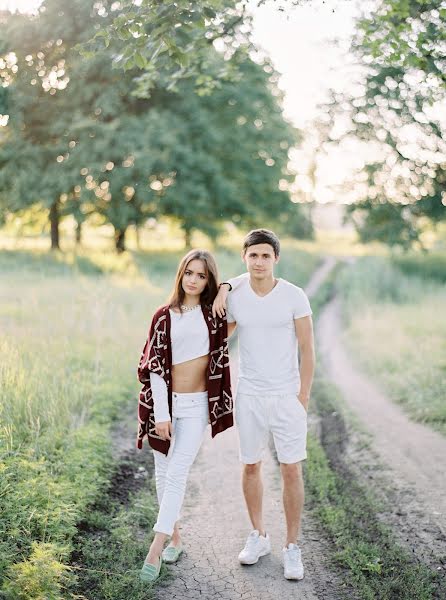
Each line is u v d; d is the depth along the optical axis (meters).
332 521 4.39
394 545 4.05
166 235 35.28
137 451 5.79
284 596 3.49
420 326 13.33
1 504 3.79
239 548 4.08
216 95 24.09
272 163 28.38
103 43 5.35
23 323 7.80
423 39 6.33
